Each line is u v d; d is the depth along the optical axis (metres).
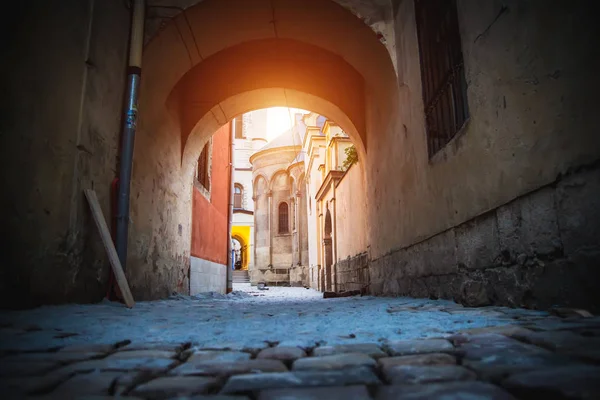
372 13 6.02
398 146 6.26
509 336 1.95
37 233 3.59
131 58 5.45
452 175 4.11
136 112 5.41
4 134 3.31
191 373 1.52
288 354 1.80
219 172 13.59
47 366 1.61
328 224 20.62
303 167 35.41
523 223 2.84
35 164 3.61
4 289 3.20
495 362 1.52
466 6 3.66
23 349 1.92
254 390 1.32
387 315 3.21
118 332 2.44
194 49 6.59
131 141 5.31
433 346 1.84
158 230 7.09
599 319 2.08
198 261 10.49
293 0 5.93
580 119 2.26
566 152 2.38
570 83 2.33
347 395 1.24
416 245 5.46
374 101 7.81
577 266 2.32
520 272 2.90
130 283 5.74
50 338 2.19
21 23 3.57
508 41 2.96
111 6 5.01
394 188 6.64
